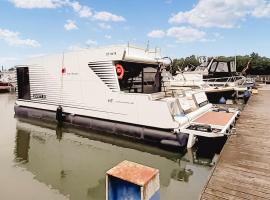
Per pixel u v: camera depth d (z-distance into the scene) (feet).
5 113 49.75
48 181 20.35
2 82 98.43
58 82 35.81
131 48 29.58
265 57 201.67
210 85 65.67
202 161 24.06
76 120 33.32
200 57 75.72
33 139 31.94
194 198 16.80
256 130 25.45
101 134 30.86
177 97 30.25
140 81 32.17
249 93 60.39
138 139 27.58
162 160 24.53
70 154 26.76
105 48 29.66
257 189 13.04
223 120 27.76
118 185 7.15
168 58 35.04
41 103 38.88
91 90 31.76
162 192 17.76
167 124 25.53
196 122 26.66
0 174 21.67
